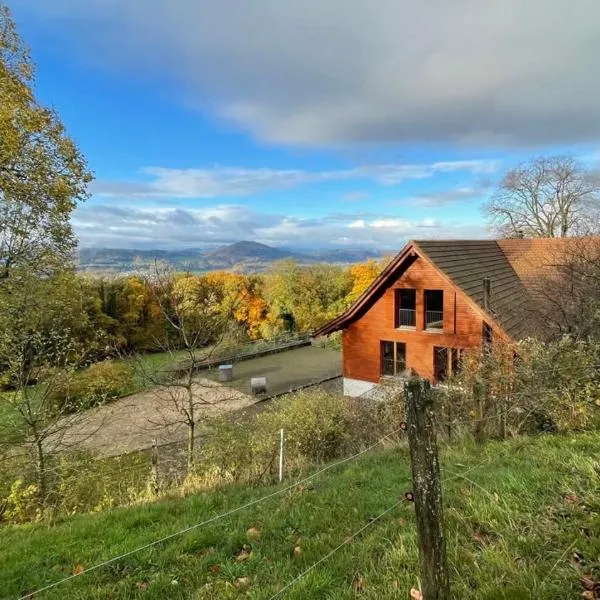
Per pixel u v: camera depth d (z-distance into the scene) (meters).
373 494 5.50
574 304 12.34
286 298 46.22
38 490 8.77
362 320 21.48
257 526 4.84
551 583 3.06
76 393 13.47
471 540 3.82
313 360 32.97
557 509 4.09
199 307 16.48
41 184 16.50
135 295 36.25
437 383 16.52
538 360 8.72
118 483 9.87
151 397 22.41
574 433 7.12
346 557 3.84
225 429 11.39
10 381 10.74
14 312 11.57
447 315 18.81
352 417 12.70
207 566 4.13
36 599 3.92
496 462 5.96
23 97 15.70
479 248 23.44
